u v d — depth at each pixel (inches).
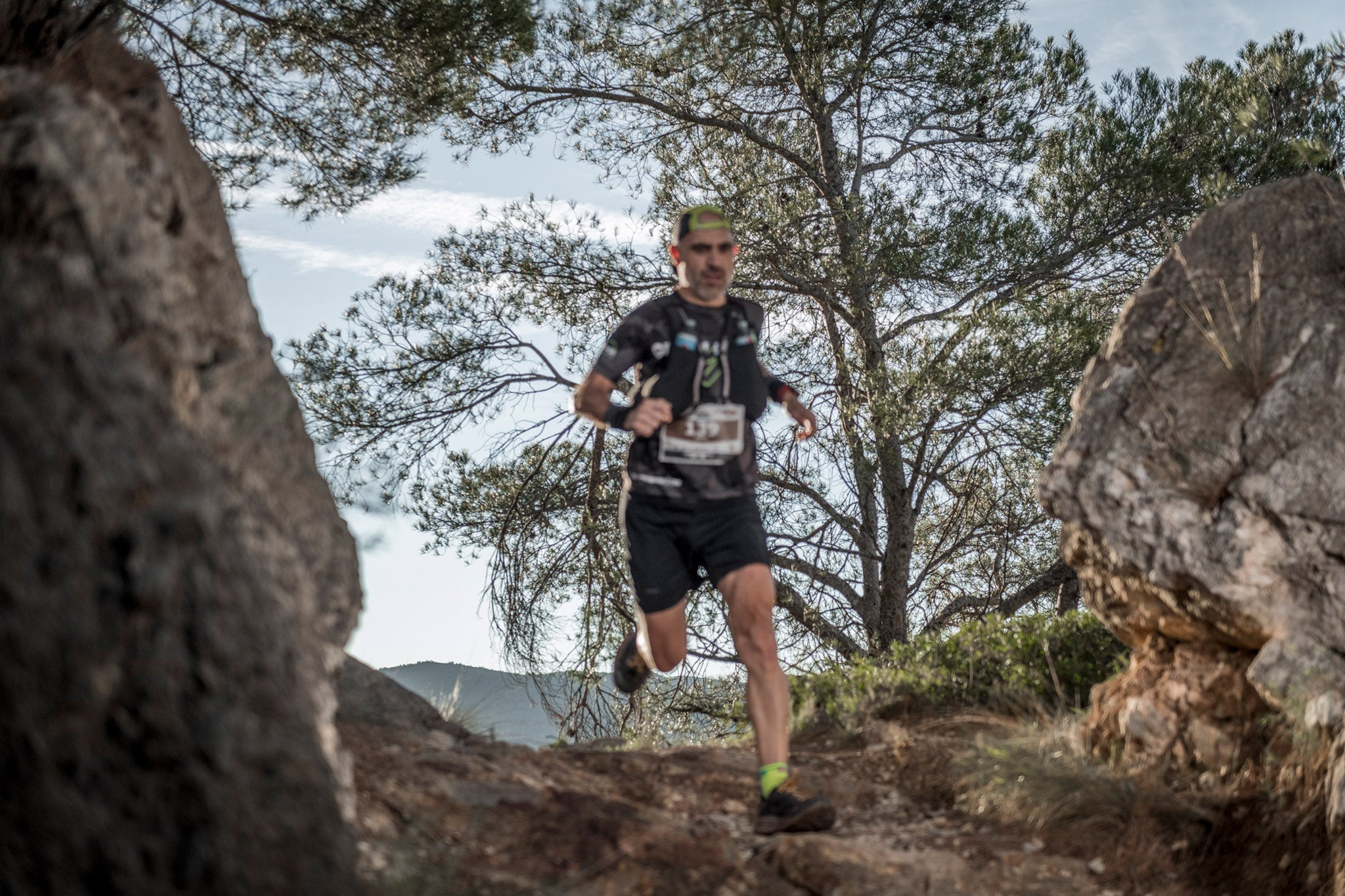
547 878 103.0
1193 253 157.2
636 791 135.7
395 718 141.1
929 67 470.6
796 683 217.6
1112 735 145.4
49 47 113.0
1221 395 142.0
